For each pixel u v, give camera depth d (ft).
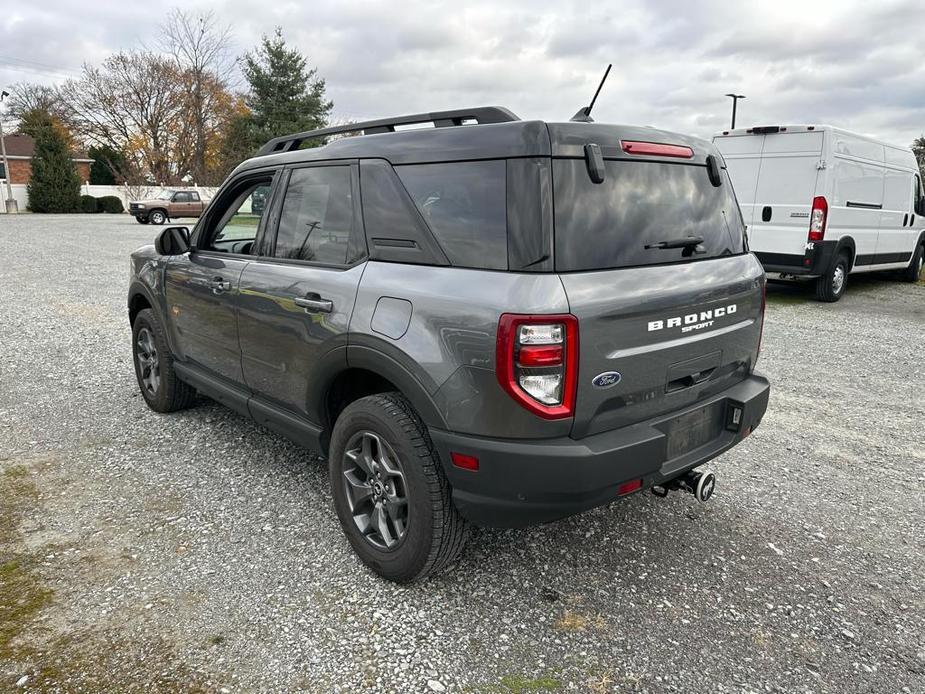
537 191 7.80
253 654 8.00
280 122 131.95
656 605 9.08
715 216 10.19
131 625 8.48
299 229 10.89
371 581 9.51
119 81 159.33
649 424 8.66
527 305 7.49
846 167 32.71
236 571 9.69
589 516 11.45
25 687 7.42
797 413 16.96
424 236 8.79
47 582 9.33
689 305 8.91
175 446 14.07
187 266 13.50
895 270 44.55
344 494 9.87
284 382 10.96
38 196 146.10
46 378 18.81
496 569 9.84
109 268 44.21
